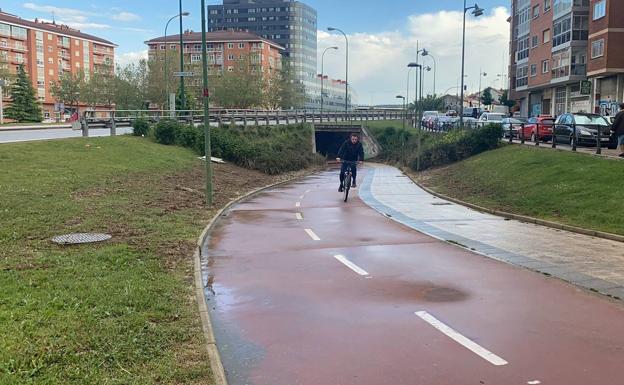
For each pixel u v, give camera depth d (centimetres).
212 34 12550
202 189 1995
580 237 1155
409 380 458
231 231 1252
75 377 429
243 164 3155
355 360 500
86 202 1299
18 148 1972
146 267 798
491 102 10481
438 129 4412
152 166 2197
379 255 973
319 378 464
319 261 926
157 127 3078
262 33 15875
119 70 8238
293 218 1470
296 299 699
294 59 15750
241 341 553
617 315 625
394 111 7512
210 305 679
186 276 787
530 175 1916
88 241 940
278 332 578
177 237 1066
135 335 522
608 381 454
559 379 458
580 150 2256
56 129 4181
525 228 1288
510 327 585
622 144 1864
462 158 3081
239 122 4503
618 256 952
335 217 1487
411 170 3400
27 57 10869
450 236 1172
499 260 925
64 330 518
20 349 466
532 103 6050
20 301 591
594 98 4303
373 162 5394
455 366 485
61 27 12150
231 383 457
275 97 8500
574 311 640
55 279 690
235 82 7288
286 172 3422
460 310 645
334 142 6097
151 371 452
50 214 1122
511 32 7038
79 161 1917
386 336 561
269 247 1059
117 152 2297
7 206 1134
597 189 1501
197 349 508
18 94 7456
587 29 4500
